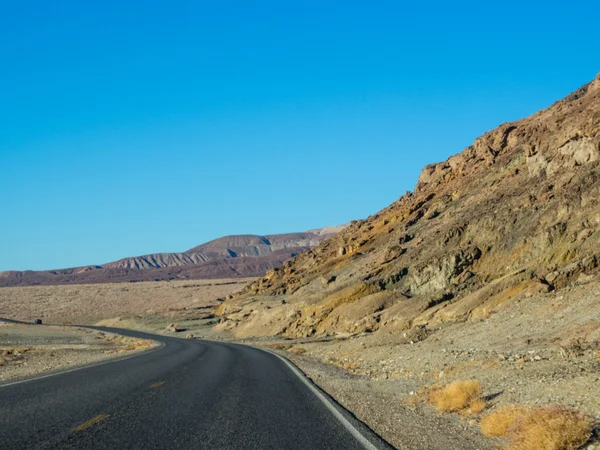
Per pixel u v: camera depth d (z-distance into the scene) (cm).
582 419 745
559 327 1725
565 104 6581
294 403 1181
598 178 3628
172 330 9481
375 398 1343
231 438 794
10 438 748
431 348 2202
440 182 8250
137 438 768
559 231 3450
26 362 2791
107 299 18188
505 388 1149
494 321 2292
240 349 3825
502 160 6488
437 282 4372
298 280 8419
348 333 4588
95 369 1939
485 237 4428
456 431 919
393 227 7838
